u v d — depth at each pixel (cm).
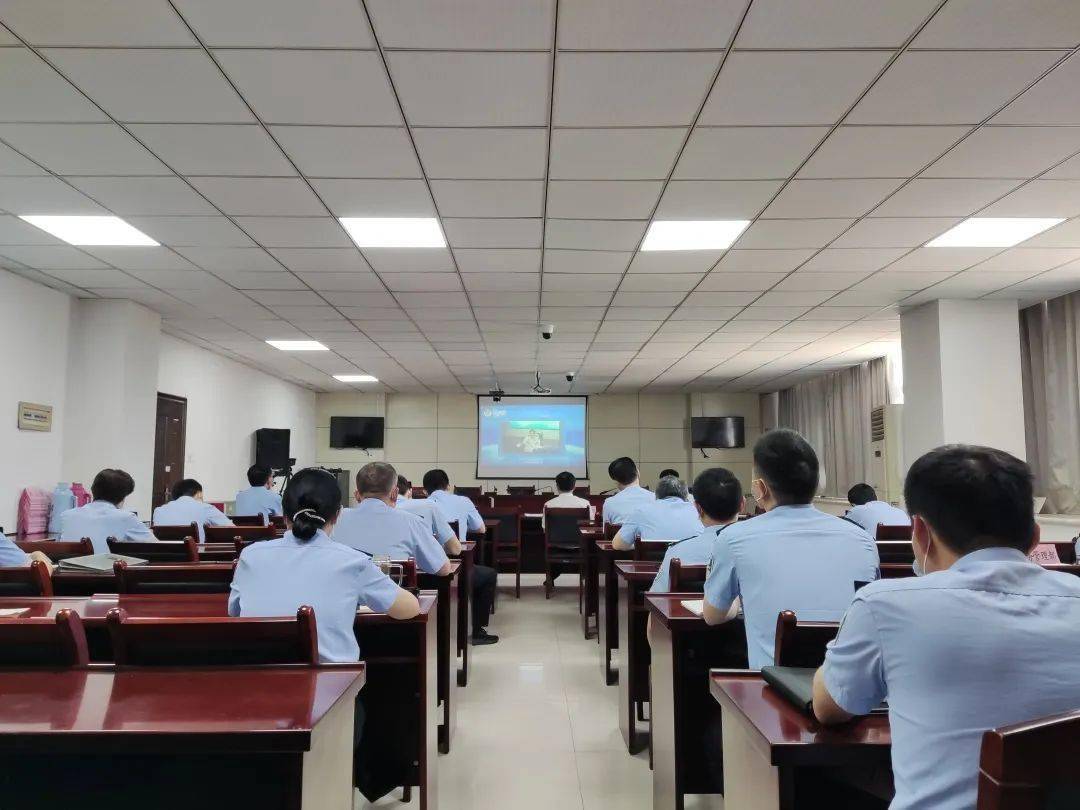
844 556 179
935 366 634
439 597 301
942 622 94
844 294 614
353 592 191
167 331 782
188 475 860
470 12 239
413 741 240
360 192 391
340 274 552
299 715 109
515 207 412
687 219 431
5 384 539
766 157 347
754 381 1184
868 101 296
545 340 827
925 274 550
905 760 93
